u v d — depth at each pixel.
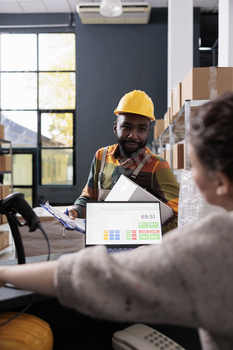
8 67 5.65
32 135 5.66
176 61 3.86
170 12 3.86
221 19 2.63
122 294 0.35
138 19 5.23
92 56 5.49
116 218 1.01
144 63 5.48
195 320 0.33
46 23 5.50
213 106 0.38
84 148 5.53
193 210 1.09
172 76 3.88
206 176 0.39
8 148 5.61
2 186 3.45
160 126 4.22
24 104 5.65
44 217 1.67
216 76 1.87
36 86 5.64
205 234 0.35
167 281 0.34
